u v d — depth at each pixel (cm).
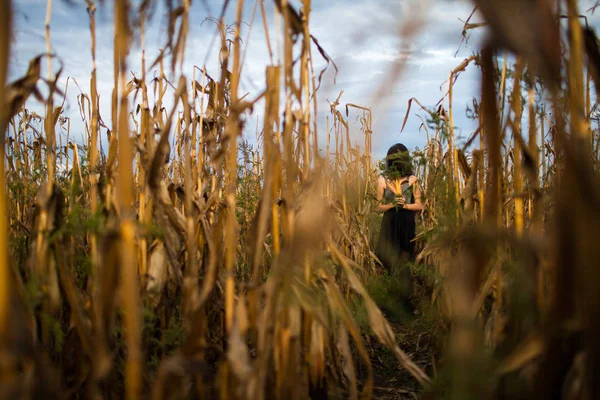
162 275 184
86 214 203
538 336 110
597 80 107
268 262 292
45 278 154
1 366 91
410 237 392
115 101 164
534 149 141
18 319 101
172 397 138
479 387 100
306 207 125
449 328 210
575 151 93
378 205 386
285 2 140
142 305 172
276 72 142
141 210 190
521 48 71
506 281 177
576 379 104
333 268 210
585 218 94
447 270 207
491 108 95
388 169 301
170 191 208
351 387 165
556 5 107
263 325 134
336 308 165
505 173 230
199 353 148
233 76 144
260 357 132
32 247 159
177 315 221
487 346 166
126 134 113
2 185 88
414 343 323
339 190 113
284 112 149
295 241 125
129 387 114
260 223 143
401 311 344
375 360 309
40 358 107
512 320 127
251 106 145
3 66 84
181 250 214
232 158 146
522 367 122
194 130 219
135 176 271
